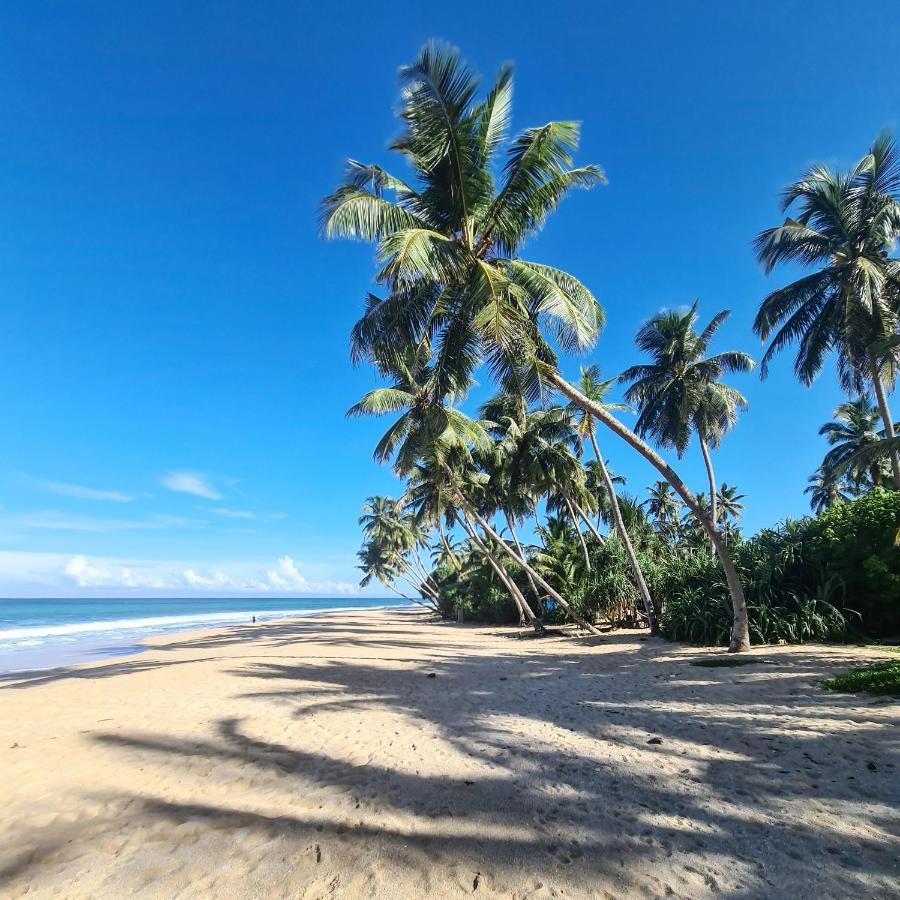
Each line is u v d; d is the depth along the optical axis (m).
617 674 11.33
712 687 9.19
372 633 28.67
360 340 13.14
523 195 11.64
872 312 16.12
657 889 3.29
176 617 63.91
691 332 23.20
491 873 3.58
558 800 4.72
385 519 56.78
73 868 3.88
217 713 8.66
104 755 6.53
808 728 6.34
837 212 16.92
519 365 11.62
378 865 3.75
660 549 29.91
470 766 5.74
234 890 3.53
